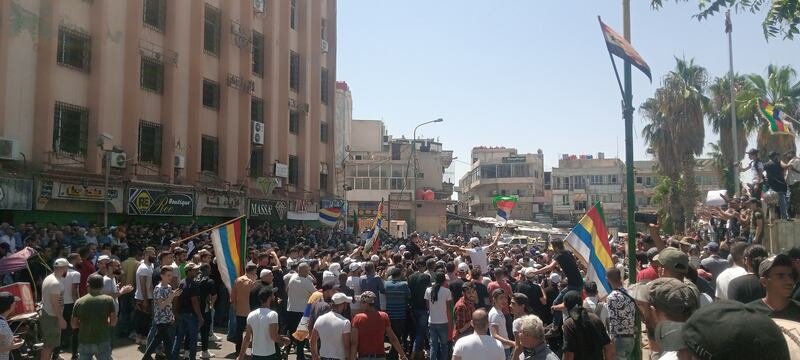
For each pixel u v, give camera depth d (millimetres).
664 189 35156
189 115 26500
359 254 17359
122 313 12781
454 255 17234
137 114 23234
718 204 17703
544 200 81375
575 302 6371
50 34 19906
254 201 29438
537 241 40125
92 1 21734
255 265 11258
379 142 73250
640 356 7020
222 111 28766
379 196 60969
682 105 33250
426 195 61062
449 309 10367
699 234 20266
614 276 7309
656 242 7656
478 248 14656
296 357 11461
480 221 58094
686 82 34156
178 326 10234
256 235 24734
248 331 8289
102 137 20594
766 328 1939
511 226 52281
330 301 9383
